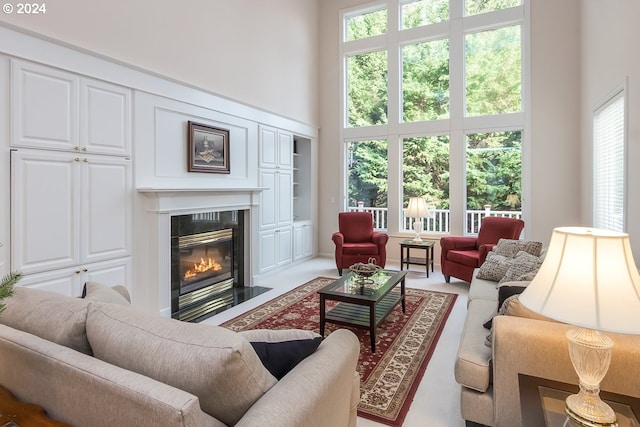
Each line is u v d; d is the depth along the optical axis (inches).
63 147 113.9
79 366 39.1
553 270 48.3
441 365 102.3
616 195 146.6
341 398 52.0
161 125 146.5
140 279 138.4
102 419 36.9
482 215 225.8
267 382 42.1
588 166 182.1
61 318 49.2
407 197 245.8
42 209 109.3
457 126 227.1
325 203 266.5
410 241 217.6
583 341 48.6
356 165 260.8
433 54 235.5
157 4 144.7
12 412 40.9
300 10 243.0
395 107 243.6
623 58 131.0
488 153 223.5
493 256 141.8
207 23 168.7
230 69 182.4
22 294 56.8
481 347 74.8
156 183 144.3
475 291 122.0
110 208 128.0
